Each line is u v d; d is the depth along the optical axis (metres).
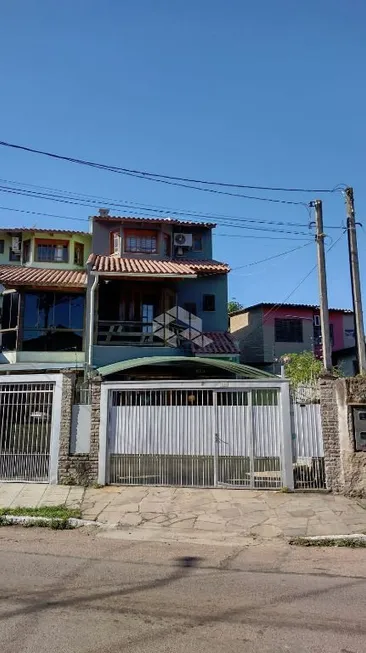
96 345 19.11
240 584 5.78
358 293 15.75
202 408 11.57
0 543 7.73
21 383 12.16
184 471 11.40
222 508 9.89
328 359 15.36
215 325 23.06
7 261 24.39
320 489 10.94
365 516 9.38
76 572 6.11
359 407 10.95
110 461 11.63
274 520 9.20
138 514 9.56
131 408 11.80
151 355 19.45
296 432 11.23
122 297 21.47
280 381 11.42
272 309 27.84
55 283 19.91
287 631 4.36
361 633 4.34
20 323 19.84
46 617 4.57
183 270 20.47
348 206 16.22
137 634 4.23
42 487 11.33
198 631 4.33
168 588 5.55
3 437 11.97
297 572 6.40
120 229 23.59
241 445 11.30
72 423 11.87
